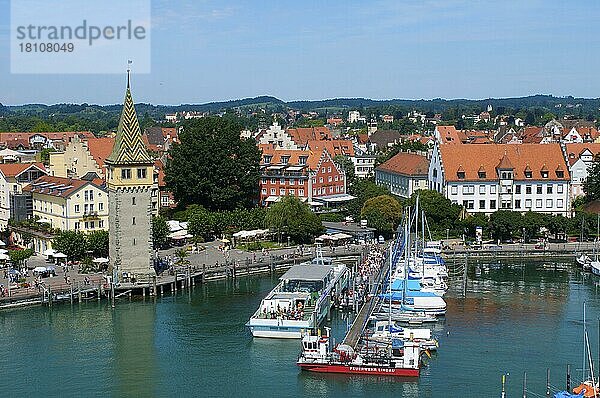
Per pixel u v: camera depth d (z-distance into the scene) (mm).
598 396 111812
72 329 154750
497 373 127625
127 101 185500
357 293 176750
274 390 122562
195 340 147875
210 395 121125
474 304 172125
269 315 151250
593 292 184000
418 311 159250
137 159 183875
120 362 135750
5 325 156875
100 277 185500
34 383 126062
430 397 118250
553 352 137875
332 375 128250
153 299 179125
